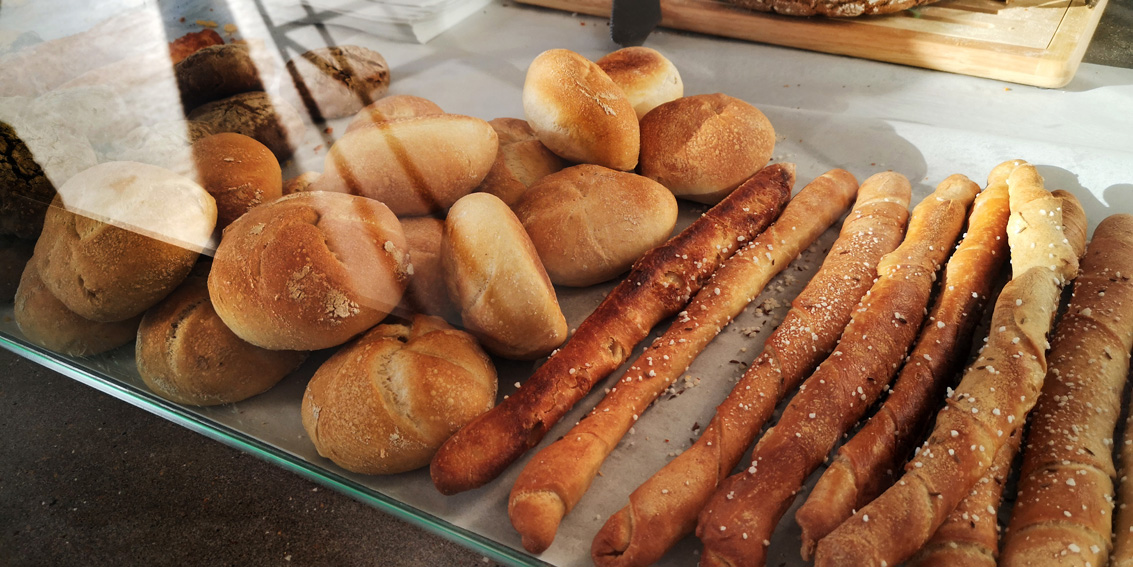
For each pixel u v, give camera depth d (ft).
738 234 1.78
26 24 1.34
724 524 1.32
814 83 2.06
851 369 1.50
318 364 1.57
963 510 1.31
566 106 1.74
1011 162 1.78
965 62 1.96
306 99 1.41
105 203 1.36
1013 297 1.50
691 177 1.89
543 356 1.62
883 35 2.00
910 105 1.98
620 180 1.78
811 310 1.64
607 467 1.49
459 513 1.45
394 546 1.57
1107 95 1.90
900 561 1.25
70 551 1.64
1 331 1.72
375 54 1.50
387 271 1.39
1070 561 1.22
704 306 1.68
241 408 1.55
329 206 1.38
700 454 1.44
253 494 1.68
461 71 1.66
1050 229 1.59
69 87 1.34
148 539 1.64
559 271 1.73
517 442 1.45
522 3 2.00
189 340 1.47
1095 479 1.33
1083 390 1.44
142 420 1.86
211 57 1.35
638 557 1.33
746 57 2.12
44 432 1.86
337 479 1.50
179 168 1.35
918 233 1.73
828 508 1.30
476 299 1.49
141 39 1.36
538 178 1.80
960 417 1.36
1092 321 1.54
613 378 1.63
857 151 1.96
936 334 1.54
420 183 1.46
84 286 1.43
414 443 1.43
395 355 1.45
